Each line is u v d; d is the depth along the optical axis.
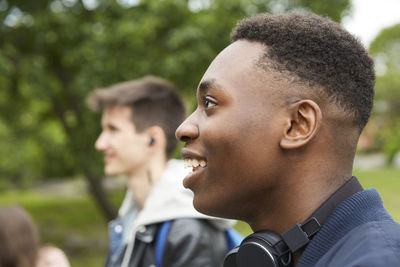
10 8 8.46
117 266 1.88
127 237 1.91
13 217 1.98
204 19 7.55
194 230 1.68
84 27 8.00
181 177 1.79
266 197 0.90
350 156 0.90
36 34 8.04
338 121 0.87
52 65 8.80
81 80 7.41
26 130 10.71
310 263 0.83
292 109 0.86
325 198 0.87
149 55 7.79
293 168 0.87
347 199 0.86
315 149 0.87
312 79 0.87
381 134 28.22
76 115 8.76
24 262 1.96
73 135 8.71
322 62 0.87
